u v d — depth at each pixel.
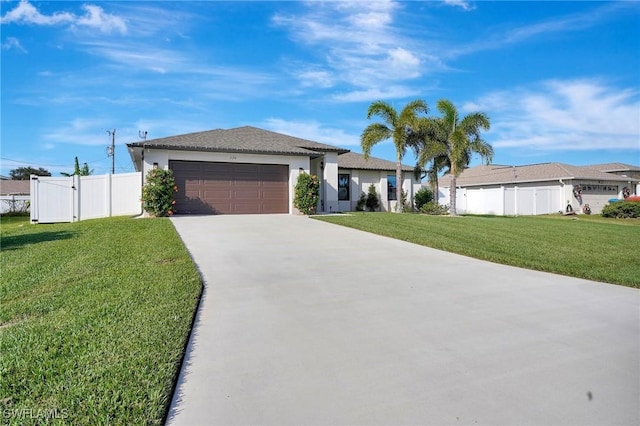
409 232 11.71
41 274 6.39
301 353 3.62
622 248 10.28
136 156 17.48
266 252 8.49
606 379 3.18
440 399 2.84
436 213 21.84
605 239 11.79
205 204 16.38
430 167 22.00
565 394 2.93
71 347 3.55
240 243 9.48
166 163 15.55
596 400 2.85
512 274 7.10
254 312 4.77
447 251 9.23
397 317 4.64
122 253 7.94
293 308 4.93
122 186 16.17
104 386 2.86
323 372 3.24
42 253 7.98
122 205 16.16
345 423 2.53
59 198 15.92
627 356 3.65
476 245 10.00
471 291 5.87
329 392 2.92
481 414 2.64
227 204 16.72
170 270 6.59
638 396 2.92
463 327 4.35
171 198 15.18
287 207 17.70
